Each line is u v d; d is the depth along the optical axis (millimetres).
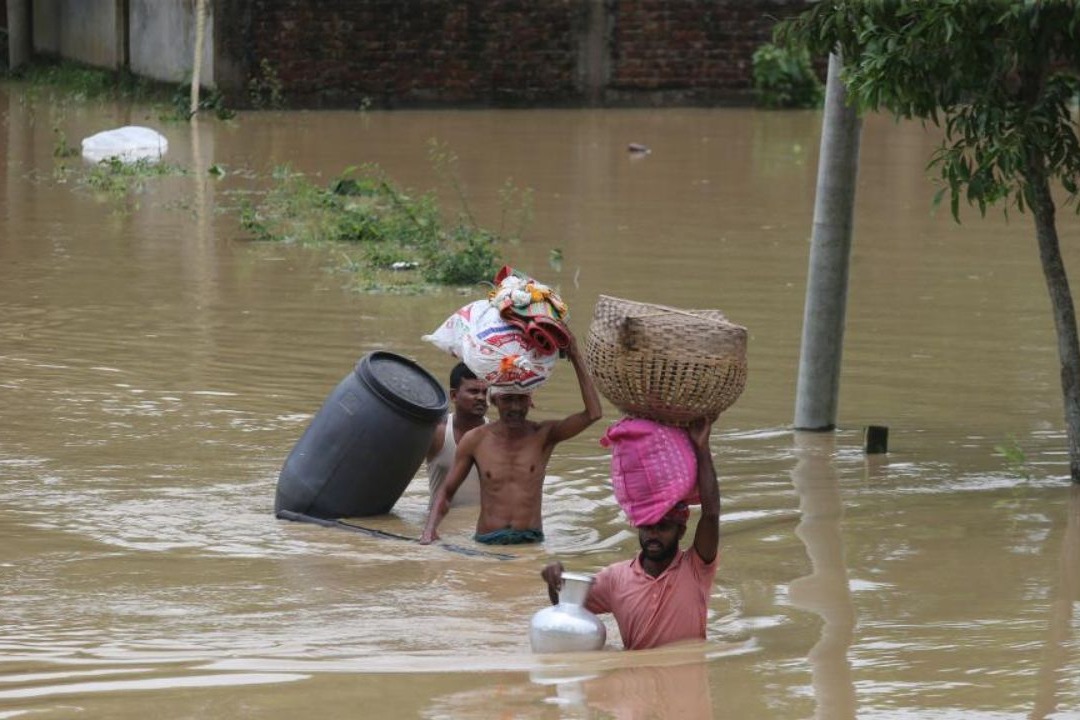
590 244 36438
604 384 12617
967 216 41625
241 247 35656
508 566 15477
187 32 68312
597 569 15375
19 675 11820
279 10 68750
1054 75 18812
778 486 18297
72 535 16078
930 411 22031
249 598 14203
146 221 38969
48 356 24484
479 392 17797
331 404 17297
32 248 34688
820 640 12805
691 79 75875
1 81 79000
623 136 62188
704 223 40031
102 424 20562
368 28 70438
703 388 12258
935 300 30188
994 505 17406
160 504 17297
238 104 68500
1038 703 11188
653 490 12438
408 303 29609
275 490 17750
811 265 21047
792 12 76375
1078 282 32312
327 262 34031
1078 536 16141
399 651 12633
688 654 12398
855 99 18516
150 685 11570
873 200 44656
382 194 43781
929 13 17344
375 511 17484
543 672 11914
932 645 12625
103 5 76875
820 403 21047
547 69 73812
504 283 16547
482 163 52219
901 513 17125
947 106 18469
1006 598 14016
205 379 23172
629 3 74375
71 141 55438
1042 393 23047
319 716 10898
